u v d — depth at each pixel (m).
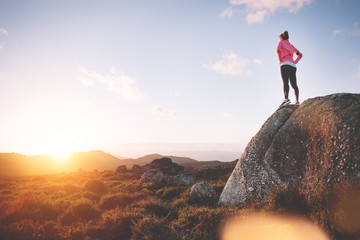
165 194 11.16
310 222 4.06
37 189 13.52
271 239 3.92
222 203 7.75
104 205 8.27
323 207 4.09
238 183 7.60
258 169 7.09
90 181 13.24
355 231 3.29
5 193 12.20
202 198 8.49
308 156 5.52
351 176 4.23
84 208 7.25
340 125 4.90
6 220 6.10
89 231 5.32
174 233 4.66
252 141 7.88
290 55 7.18
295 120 6.34
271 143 6.97
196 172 34.97
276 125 7.11
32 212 6.80
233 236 4.32
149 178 17.45
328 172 4.77
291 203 4.85
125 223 5.61
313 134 5.57
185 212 6.18
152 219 5.47
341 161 4.57
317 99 6.09
